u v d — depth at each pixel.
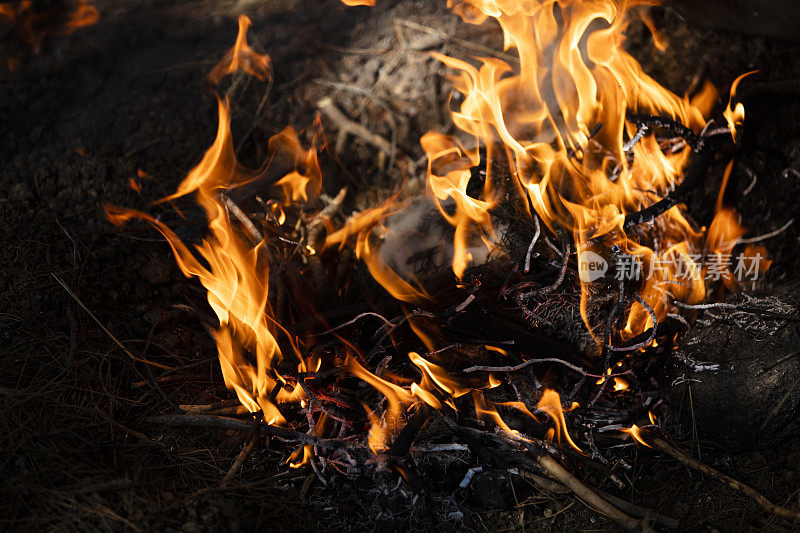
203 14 4.14
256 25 4.09
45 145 3.80
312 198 3.74
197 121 3.87
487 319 3.38
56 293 3.51
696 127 3.76
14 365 3.39
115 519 3.20
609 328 3.35
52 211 3.67
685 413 3.38
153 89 3.92
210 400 3.46
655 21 3.94
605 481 3.35
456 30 4.03
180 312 3.57
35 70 3.96
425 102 3.90
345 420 3.37
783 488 3.32
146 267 3.61
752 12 3.95
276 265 3.60
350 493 3.33
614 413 3.40
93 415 3.36
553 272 3.44
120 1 4.19
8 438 3.27
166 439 3.38
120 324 3.53
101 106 3.89
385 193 3.78
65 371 3.40
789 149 3.73
